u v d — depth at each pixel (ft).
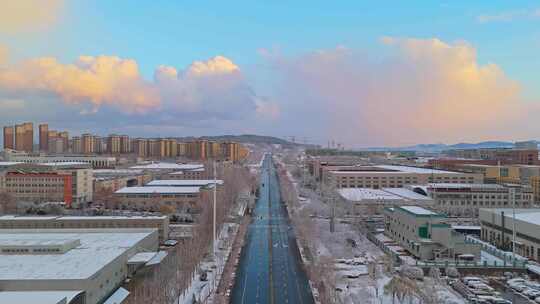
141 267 621.72
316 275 597.93
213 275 626.64
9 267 512.22
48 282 463.83
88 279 469.16
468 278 598.34
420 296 507.71
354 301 508.12
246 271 649.61
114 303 490.49
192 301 517.14
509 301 516.32
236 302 519.60
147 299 482.28
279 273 639.35
